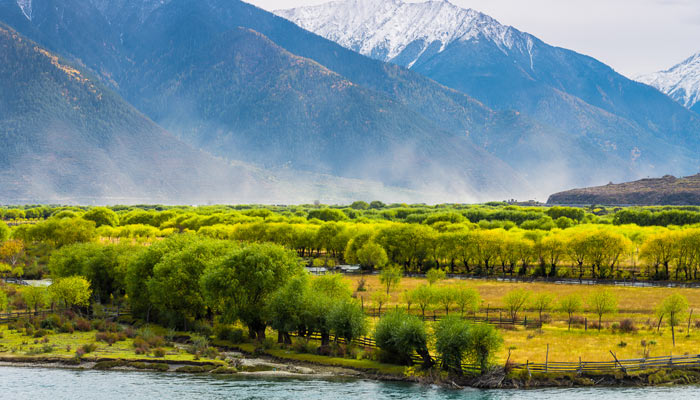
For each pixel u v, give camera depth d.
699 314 186.00
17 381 134.62
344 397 127.62
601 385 134.62
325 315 154.25
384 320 146.50
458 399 126.94
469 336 136.75
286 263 167.50
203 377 139.50
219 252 183.38
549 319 179.75
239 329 167.25
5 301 171.88
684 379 136.50
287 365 147.12
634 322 176.38
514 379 135.38
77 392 128.62
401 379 138.12
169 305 173.75
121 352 152.62
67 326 168.62
